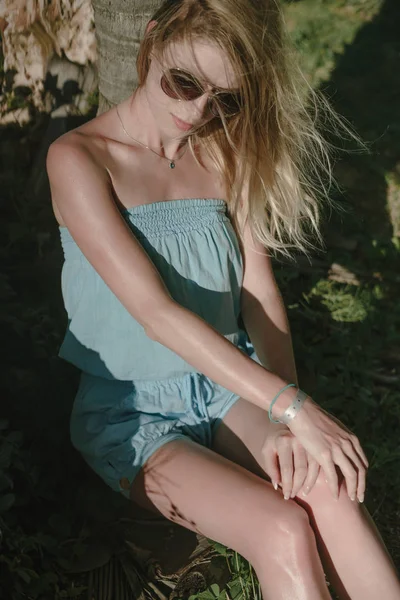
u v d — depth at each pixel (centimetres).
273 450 291
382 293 503
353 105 604
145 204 303
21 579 313
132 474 308
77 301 312
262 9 283
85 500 354
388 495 387
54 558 328
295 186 329
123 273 288
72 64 452
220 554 338
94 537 343
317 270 505
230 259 323
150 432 311
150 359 312
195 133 313
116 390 321
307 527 273
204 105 289
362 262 519
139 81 297
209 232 315
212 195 321
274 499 280
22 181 453
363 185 550
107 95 393
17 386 372
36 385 374
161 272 307
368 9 696
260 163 317
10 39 448
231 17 272
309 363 432
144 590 326
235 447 316
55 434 365
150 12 368
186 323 286
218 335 288
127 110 303
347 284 502
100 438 318
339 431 281
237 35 275
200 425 320
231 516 280
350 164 559
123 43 374
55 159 291
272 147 318
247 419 315
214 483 287
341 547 282
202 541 347
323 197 532
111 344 312
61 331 398
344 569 283
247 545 278
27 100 454
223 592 318
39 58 448
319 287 493
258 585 319
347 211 532
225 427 321
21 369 377
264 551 273
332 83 621
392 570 281
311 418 281
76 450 364
